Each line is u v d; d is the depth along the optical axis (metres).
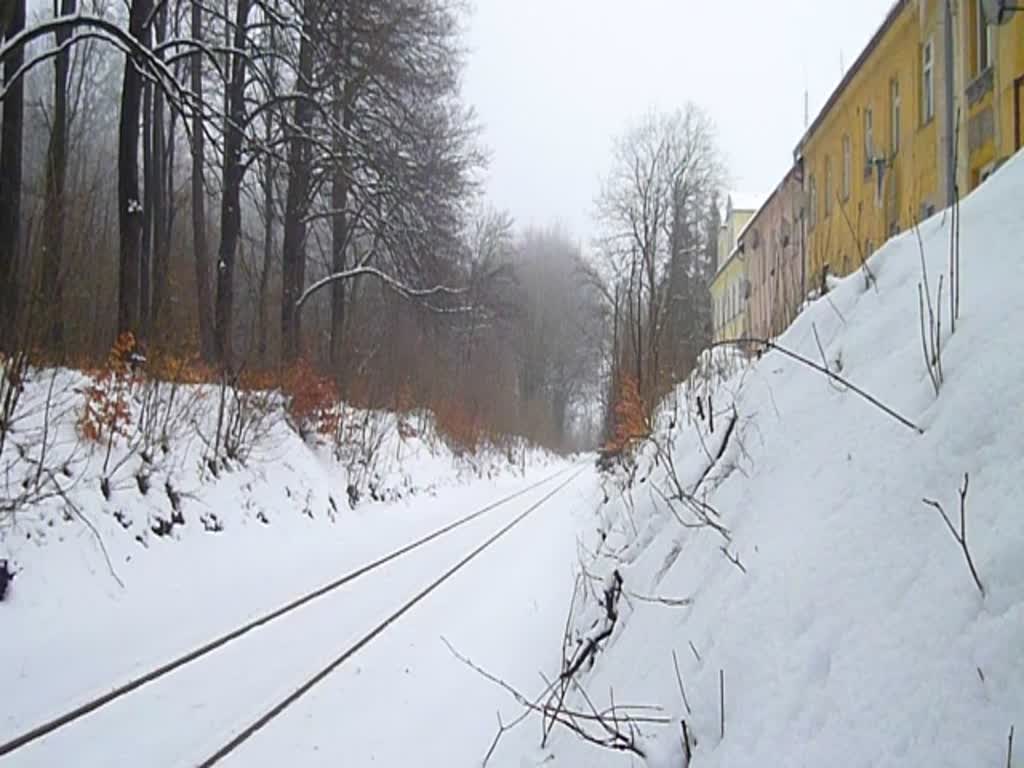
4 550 8.44
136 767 4.74
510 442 44.31
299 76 18.22
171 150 24.97
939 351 2.76
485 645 7.93
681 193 38.81
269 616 8.38
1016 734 1.51
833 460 3.03
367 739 5.40
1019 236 3.17
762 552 3.02
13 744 4.94
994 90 10.96
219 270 18.56
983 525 1.99
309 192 22.88
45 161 12.72
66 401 10.83
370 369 24.62
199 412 13.98
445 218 24.94
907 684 1.84
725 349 9.12
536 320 65.31
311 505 16.02
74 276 12.10
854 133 18.38
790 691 2.21
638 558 5.34
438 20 21.98
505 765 4.69
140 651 7.06
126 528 10.40
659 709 3.05
